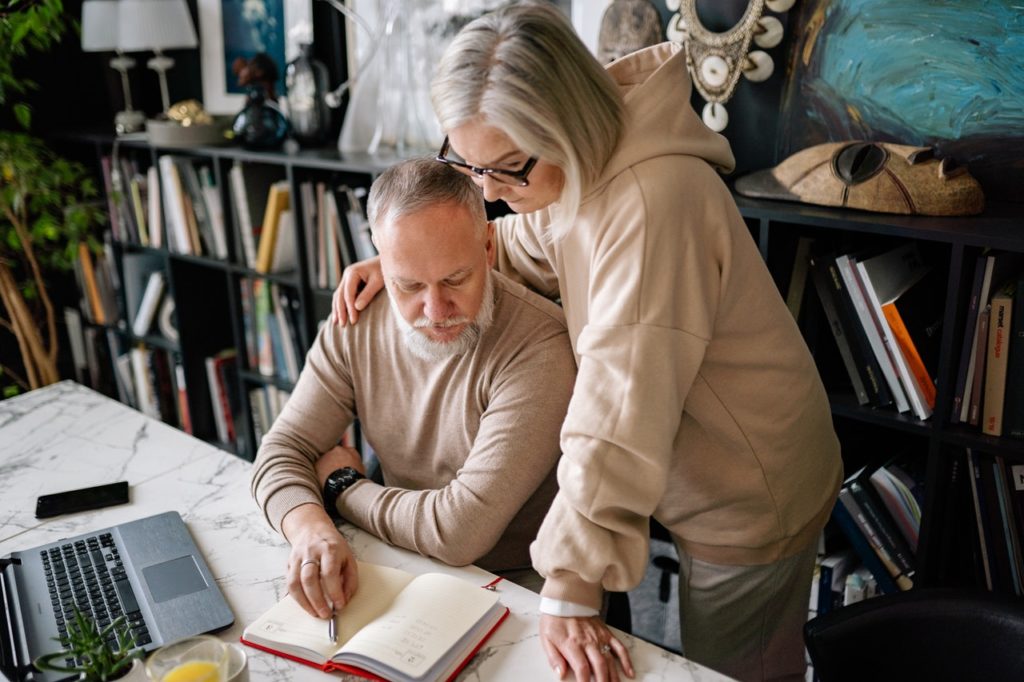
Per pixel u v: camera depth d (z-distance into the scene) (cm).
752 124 209
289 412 161
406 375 155
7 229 313
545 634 114
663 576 219
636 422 108
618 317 110
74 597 126
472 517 136
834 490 149
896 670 128
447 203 133
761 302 126
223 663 99
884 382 174
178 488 159
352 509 145
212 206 294
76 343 367
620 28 206
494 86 104
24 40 321
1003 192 179
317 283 271
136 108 344
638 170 113
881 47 186
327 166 242
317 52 284
